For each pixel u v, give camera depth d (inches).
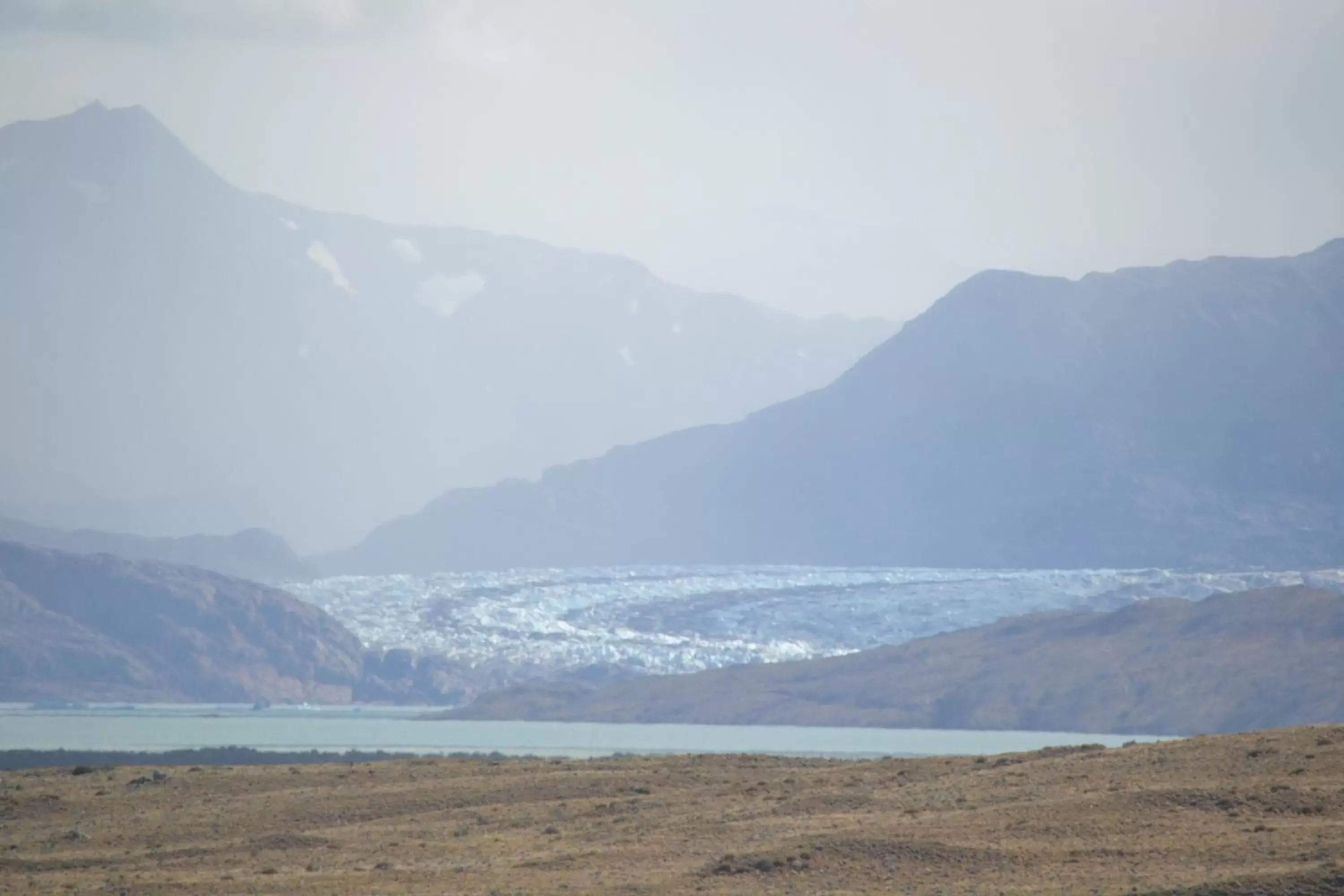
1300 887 7372.1
